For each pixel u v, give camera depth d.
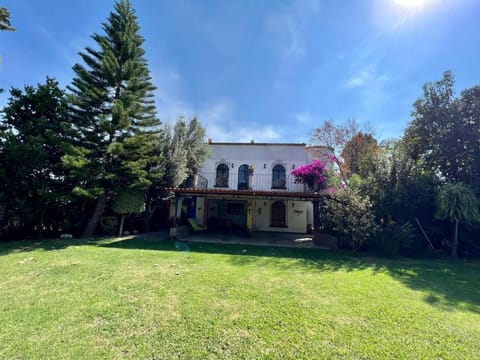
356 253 9.18
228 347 2.71
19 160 9.43
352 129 19.05
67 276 5.17
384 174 10.59
